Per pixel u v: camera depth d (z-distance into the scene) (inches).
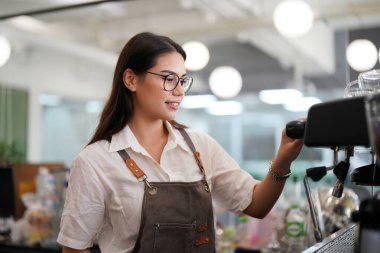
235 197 54.6
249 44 276.1
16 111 248.2
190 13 222.4
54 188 105.1
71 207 49.5
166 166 52.3
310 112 29.9
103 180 49.8
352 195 61.0
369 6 174.6
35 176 126.5
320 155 306.7
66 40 224.1
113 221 50.3
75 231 49.1
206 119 441.7
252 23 202.4
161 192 49.7
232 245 88.3
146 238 48.4
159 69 49.3
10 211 107.5
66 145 299.6
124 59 51.9
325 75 294.8
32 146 254.5
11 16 103.7
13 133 245.9
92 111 307.0
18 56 246.4
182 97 50.9
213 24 218.8
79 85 289.6
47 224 100.1
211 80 210.8
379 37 94.1
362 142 26.5
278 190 51.3
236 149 428.1
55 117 291.4
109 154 51.0
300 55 248.1
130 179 49.6
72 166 51.4
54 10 97.9
